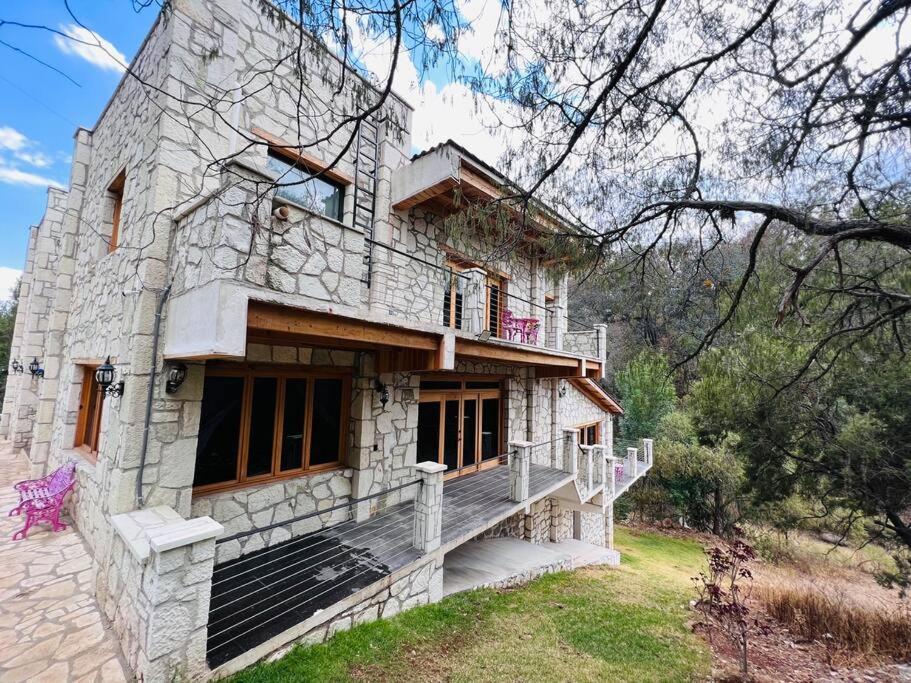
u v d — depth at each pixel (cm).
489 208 373
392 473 616
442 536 522
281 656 321
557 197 367
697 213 376
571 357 875
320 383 550
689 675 432
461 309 802
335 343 486
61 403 689
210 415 440
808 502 922
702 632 548
